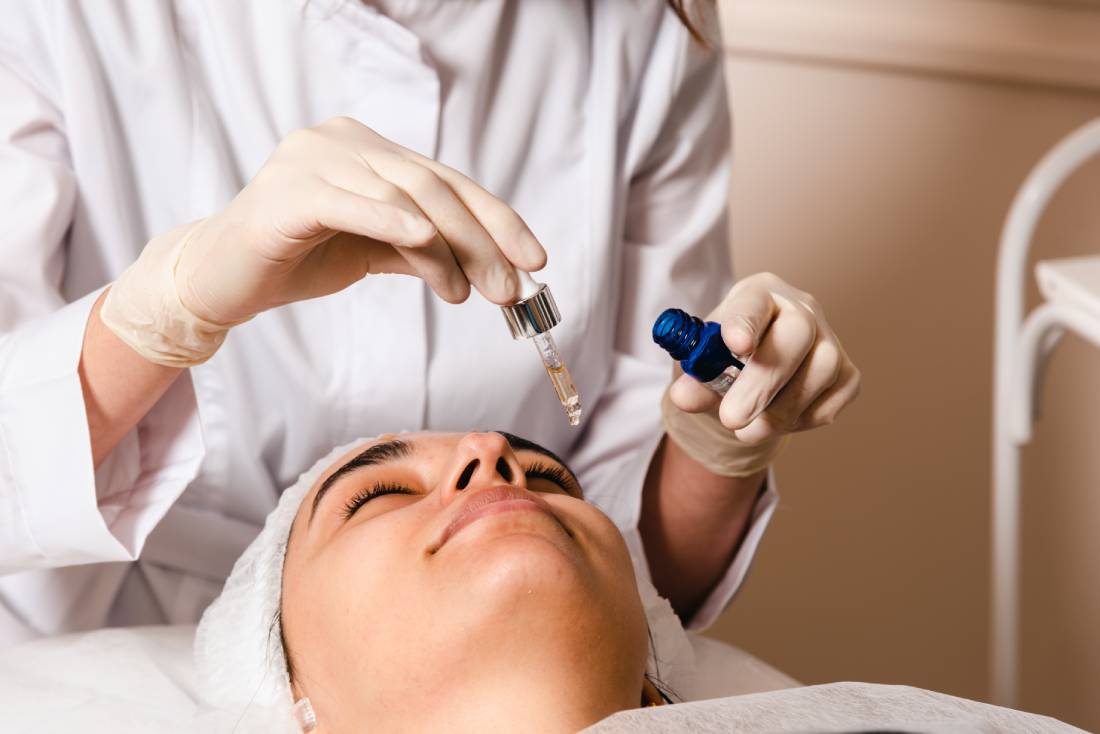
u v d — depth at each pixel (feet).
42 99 3.72
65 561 3.52
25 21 3.69
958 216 7.04
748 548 4.38
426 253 2.75
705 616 4.54
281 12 3.76
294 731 3.31
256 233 2.80
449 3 3.89
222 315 3.07
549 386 4.27
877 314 7.13
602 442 4.48
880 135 6.91
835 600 7.37
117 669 3.67
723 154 4.72
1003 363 5.07
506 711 2.82
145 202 3.90
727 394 2.98
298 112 3.85
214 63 3.82
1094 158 6.93
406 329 3.91
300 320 3.87
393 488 3.43
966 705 2.77
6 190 3.57
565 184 4.20
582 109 4.20
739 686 4.06
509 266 2.82
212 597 4.31
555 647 2.81
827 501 7.25
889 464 7.23
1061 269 4.91
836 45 6.65
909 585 7.38
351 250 3.07
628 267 4.51
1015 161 6.98
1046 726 2.74
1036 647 7.47
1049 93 6.88
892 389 7.19
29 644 3.78
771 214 7.02
